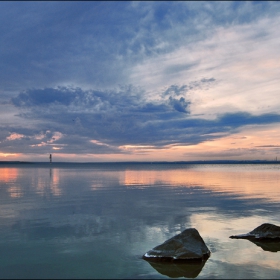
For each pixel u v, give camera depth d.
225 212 18.58
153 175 70.00
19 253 10.77
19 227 14.66
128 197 26.55
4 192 31.05
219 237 12.70
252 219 16.39
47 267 9.45
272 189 33.28
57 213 18.44
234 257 10.27
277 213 18.17
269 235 12.25
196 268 9.30
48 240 12.38
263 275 8.78
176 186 38.41
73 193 30.11
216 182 45.25
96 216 17.44
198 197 26.30
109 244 11.80
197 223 15.42
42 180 50.91
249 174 74.81
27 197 26.67
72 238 12.68
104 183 43.97
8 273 8.99
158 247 10.39
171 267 9.41
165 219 16.48
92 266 9.51
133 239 12.52
